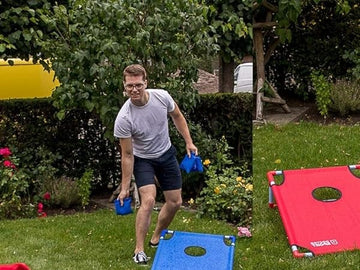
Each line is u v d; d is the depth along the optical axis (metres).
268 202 5.30
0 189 5.90
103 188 6.93
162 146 4.32
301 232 4.46
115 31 5.44
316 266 4.08
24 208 5.91
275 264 4.16
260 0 6.50
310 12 7.91
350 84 7.95
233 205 5.31
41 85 7.82
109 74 5.39
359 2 7.86
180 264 3.95
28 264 4.25
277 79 8.22
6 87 7.64
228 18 6.52
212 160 6.27
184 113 6.53
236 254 4.38
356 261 4.11
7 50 6.20
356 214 4.62
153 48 5.56
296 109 7.97
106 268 4.18
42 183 6.25
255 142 6.80
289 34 6.55
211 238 4.28
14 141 6.52
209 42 5.75
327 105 7.90
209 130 6.64
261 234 4.76
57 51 5.66
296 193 4.79
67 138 6.71
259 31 7.18
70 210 6.19
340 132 7.18
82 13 5.50
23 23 5.90
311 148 6.69
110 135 5.71
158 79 5.74
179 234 4.34
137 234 4.29
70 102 5.56
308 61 8.09
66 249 4.64
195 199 6.20
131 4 5.45
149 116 4.18
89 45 5.40
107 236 4.95
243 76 7.30
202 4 5.82
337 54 8.05
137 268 4.17
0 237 5.01
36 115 6.59
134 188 6.04
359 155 6.55
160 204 6.21
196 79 5.92
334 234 4.45
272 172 5.05
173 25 5.56
